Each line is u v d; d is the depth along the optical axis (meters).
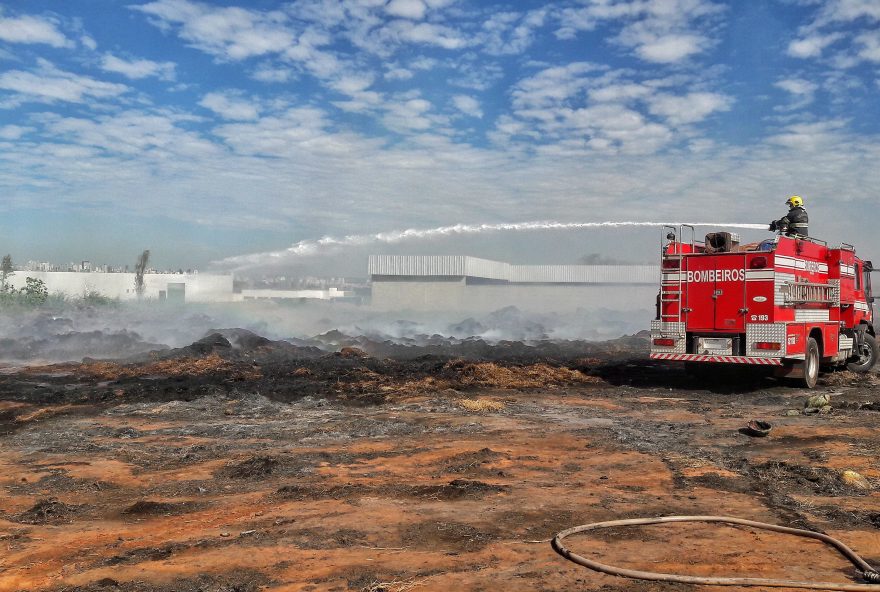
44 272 53.97
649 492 7.40
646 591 4.71
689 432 10.90
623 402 14.27
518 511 6.66
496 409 13.15
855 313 18.77
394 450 9.62
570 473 8.28
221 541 5.84
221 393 14.66
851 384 16.89
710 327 15.30
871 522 6.31
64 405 13.60
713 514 6.59
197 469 8.57
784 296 14.94
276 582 4.96
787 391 15.81
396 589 4.77
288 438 10.51
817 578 4.94
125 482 7.98
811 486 7.60
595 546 5.66
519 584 4.84
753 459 8.96
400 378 16.98
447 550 5.59
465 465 8.62
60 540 5.93
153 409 13.00
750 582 4.77
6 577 5.11
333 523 6.26
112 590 4.83
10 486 7.79
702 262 15.41
